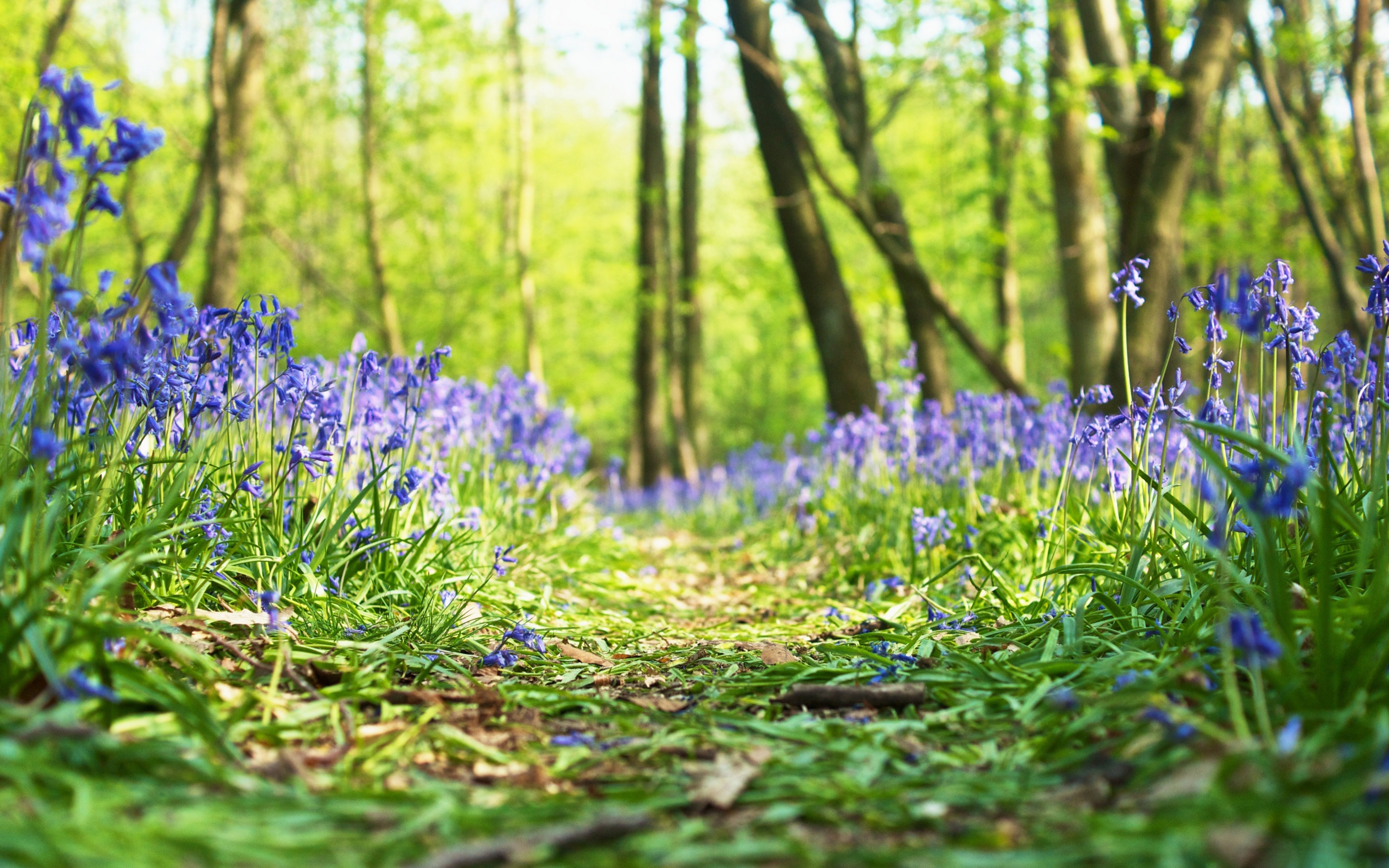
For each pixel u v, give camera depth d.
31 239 2.15
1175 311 3.33
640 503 14.40
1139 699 2.32
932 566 5.30
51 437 2.28
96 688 2.10
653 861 1.71
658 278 17.50
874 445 6.62
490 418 5.98
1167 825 1.66
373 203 16.86
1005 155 15.25
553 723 2.70
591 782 2.26
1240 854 1.54
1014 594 3.93
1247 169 17.42
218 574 3.29
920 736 2.51
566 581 5.64
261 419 4.41
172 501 2.89
